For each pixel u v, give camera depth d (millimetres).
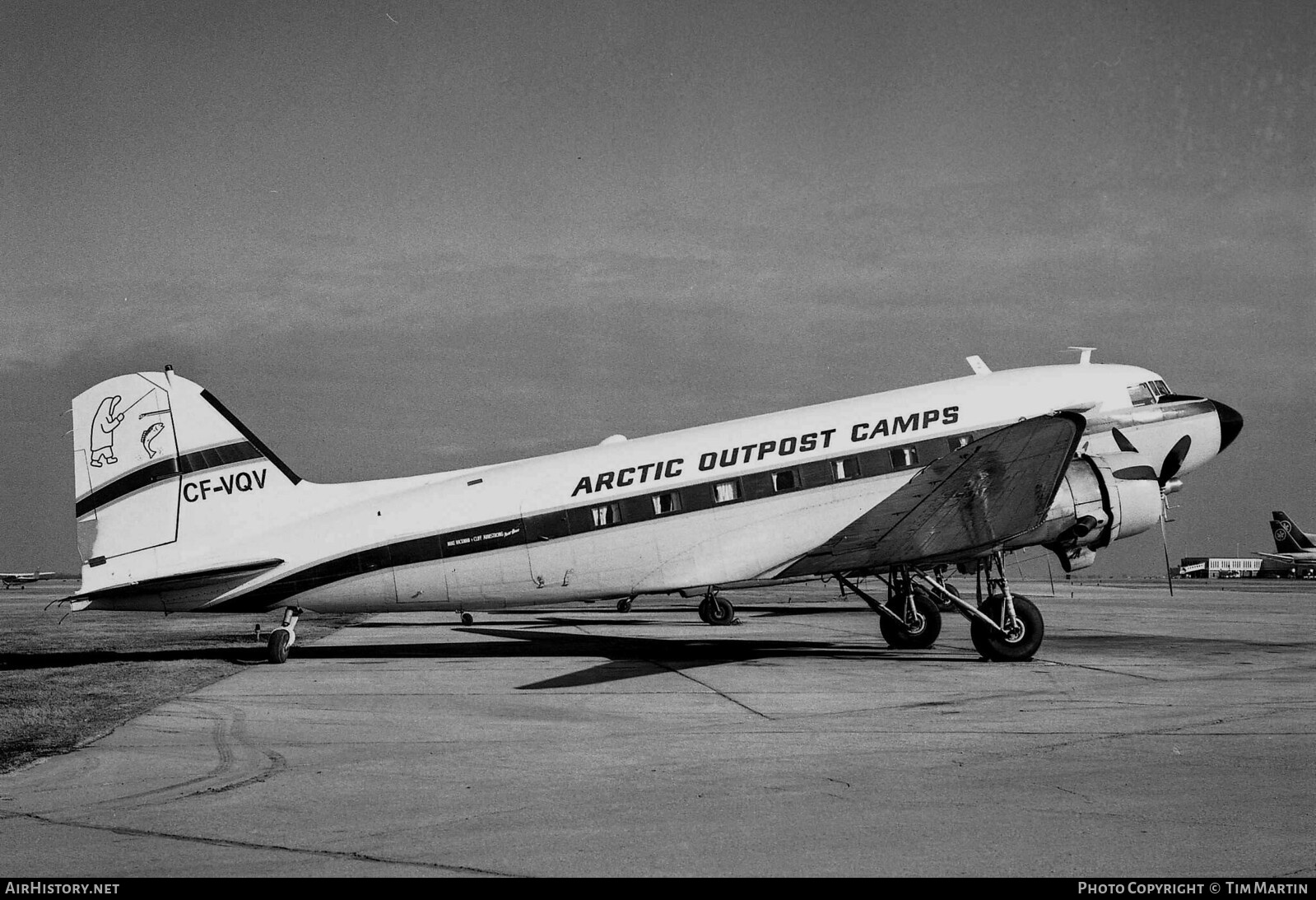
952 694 13359
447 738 10922
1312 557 88250
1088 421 19531
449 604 18859
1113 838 6754
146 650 22469
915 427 18734
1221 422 20484
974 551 17328
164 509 18641
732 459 18516
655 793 8242
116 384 18859
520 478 18766
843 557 18062
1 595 73500
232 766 9594
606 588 18594
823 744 10109
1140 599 42594
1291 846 6547
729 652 19484
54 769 9570
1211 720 11141
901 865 6297
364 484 19094
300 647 22312
